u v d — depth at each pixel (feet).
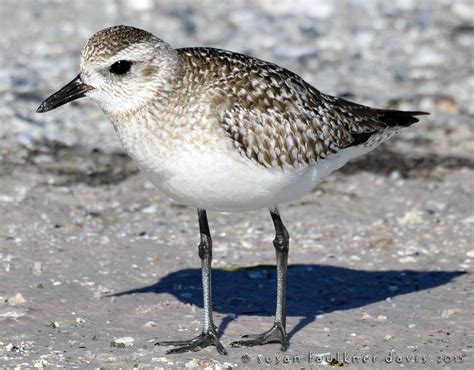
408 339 41.34
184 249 52.54
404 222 56.44
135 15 97.76
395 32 94.43
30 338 41.04
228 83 39.55
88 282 47.55
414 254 51.55
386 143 70.23
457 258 50.98
